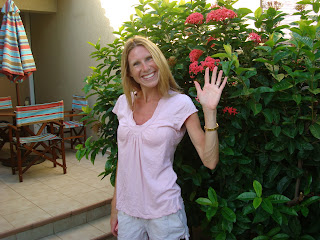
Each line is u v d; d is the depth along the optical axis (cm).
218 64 196
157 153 156
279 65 200
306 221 214
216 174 232
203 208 196
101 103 245
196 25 217
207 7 240
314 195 198
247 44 210
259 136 209
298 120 189
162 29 235
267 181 208
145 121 163
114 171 246
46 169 461
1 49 447
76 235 306
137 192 160
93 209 336
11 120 725
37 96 740
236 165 205
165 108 157
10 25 445
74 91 609
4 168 469
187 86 233
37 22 691
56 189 383
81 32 561
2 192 376
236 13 220
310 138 194
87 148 242
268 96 183
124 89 168
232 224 187
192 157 233
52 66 666
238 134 208
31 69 460
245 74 184
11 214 316
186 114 157
